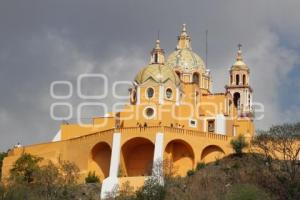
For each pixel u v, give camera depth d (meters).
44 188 109.69
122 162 116.25
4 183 115.25
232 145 114.69
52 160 122.12
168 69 127.31
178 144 117.31
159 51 131.88
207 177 108.75
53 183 110.75
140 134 115.38
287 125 112.56
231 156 113.94
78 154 120.69
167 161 112.06
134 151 118.69
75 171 115.44
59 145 123.44
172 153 116.81
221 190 105.62
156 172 109.00
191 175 110.94
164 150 114.38
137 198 103.12
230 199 100.38
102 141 117.94
